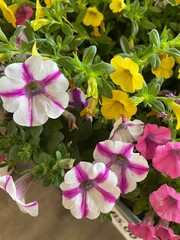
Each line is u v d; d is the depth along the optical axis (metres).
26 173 0.31
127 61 0.26
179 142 0.28
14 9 0.34
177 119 0.29
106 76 0.28
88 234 0.46
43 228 0.46
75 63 0.28
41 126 0.28
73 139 0.33
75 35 0.35
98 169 0.26
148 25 0.34
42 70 0.24
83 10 0.33
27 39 0.31
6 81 0.24
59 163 0.28
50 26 0.33
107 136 0.33
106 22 0.37
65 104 0.25
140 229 0.32
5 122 0.33
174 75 0.36
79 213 0.28
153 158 0.28
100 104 0.31
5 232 0.46
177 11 0.36
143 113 0.33
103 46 0.35
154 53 0.29
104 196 0.28
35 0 0.36
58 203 0.47
